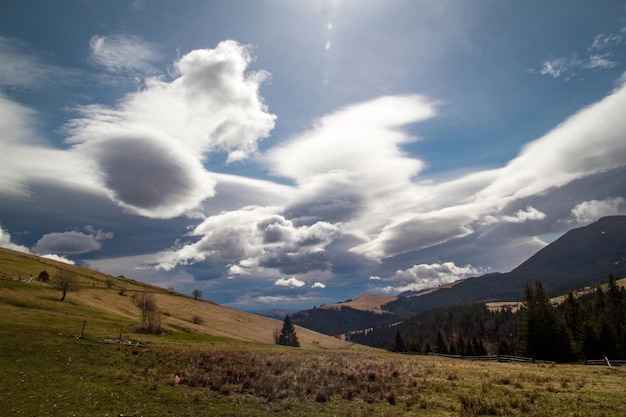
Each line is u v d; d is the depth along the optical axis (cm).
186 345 4781
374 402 2008
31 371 2266
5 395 1745
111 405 1741
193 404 1853
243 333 13062
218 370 2702
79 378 2219
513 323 16750
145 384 2180
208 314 14725
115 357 3014
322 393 2108
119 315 8562
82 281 13275
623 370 3325
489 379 2622
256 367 2933
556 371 3225
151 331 6575
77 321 5616
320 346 16288
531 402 1881
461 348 11419
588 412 1689
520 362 4928
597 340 6925
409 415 1731
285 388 2269
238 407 1838
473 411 1723
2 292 6862
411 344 14125
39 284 9525
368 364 3588
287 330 13725
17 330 3650
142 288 17125
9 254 15088
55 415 1539
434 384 2442
